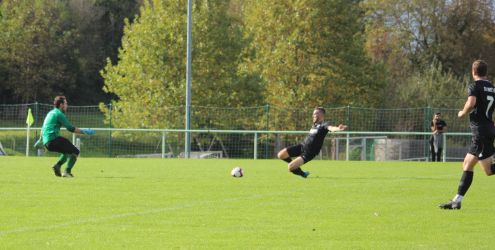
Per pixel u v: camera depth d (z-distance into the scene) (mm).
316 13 91625
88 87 147750
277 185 32062
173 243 16938
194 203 24719
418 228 19484
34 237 17562
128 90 88562
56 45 136750
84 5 146750
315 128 34531
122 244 16750
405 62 133000
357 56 94188
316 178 36812
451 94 112500
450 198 27094
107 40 154125
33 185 30906
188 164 50219
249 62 94312
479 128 23562
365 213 22469
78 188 29734
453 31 133875
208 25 88000
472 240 17703
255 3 96188
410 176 39094
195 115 78438
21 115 114625
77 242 16953
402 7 132750
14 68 133000
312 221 20641
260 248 16406
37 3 134125
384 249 16438
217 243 16984
